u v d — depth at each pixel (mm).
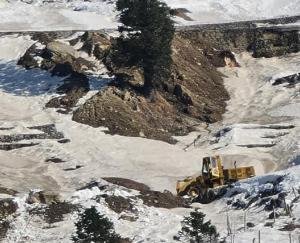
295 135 128750
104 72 158250
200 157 122562
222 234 71812
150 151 125375
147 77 147375
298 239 65938
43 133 131750
